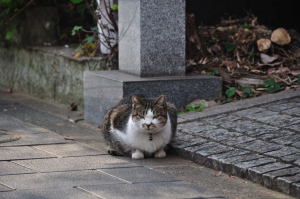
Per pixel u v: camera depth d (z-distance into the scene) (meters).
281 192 6.41
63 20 12.44
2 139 8.43
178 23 9.50
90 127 9.55
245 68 10.19
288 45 10.66
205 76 9.63
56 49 11.49
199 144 7.83
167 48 9.49
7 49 12.62
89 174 6.95
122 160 7.62
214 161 7.23
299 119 8.33
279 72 10.03
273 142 7.61
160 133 7.66
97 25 11.04
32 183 6.60
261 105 9.03
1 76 12.93
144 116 7.47
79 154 7.84
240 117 8.67
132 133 7.63
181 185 6.59
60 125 9.64
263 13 11.87
